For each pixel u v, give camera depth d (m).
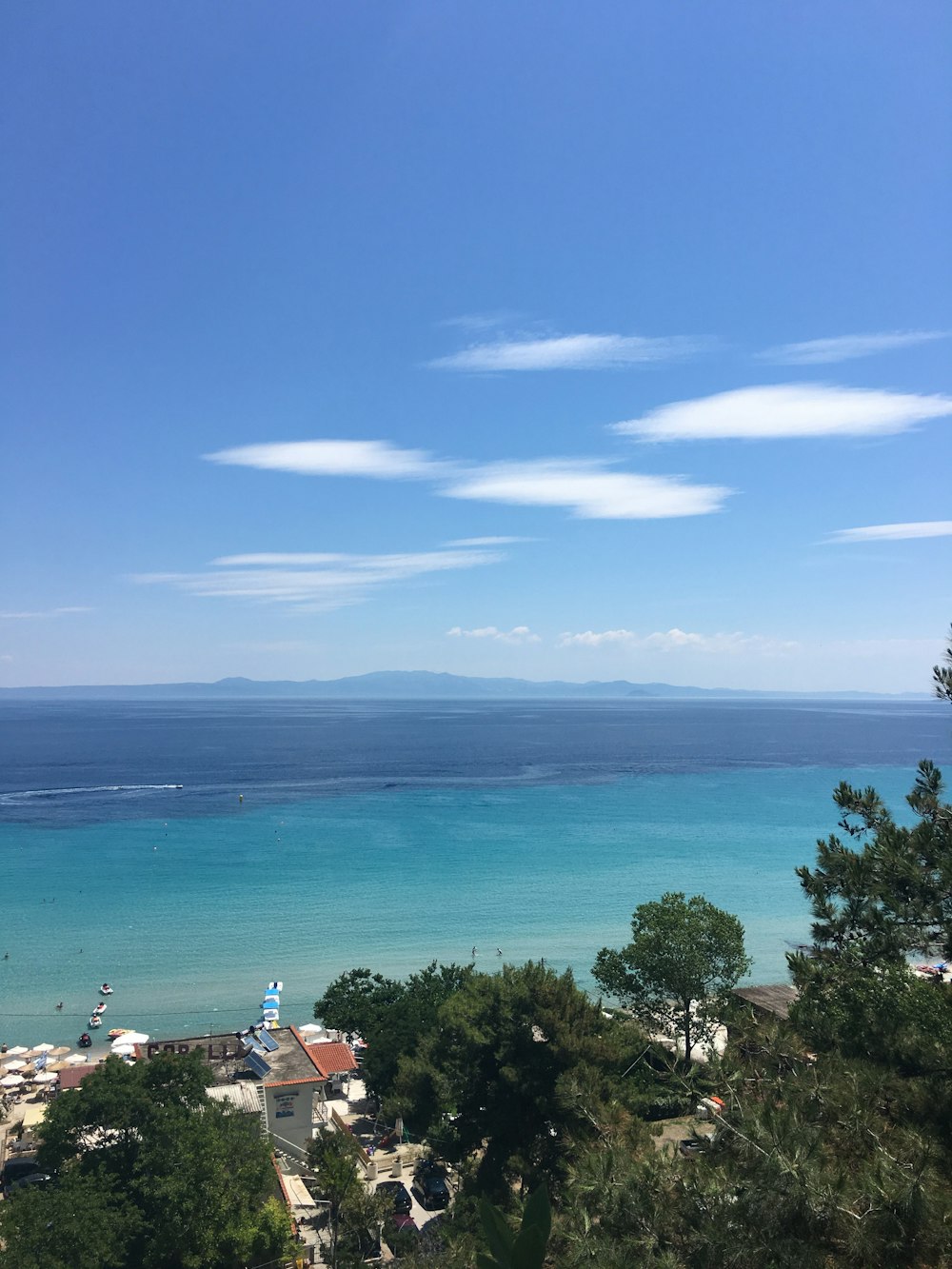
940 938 16.09
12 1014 68.75
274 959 78.88
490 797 170.88
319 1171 39.69
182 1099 37.72
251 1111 44.84
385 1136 50.50
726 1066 13.62
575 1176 14.51
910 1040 14.55
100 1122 35.59
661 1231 12.35
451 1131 33.66
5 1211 31.19
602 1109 18.66
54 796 174.75
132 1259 32.31
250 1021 67.50
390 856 116.75
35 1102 55.06
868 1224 10.56
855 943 17.33
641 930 46.06
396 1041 51.69
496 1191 28.00
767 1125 11.77
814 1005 16.33
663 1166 13.20
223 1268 32.88
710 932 44.78
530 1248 4.97
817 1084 12.91
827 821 141.88
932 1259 10.43
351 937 84.06
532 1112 30.23
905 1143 11.83
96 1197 32.00
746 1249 10.87
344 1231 36.28
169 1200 32.44
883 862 17.08
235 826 139.00
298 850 120.56
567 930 85.06
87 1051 62.59
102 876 106.75
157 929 86.69
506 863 112.38
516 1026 31.47
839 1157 11.99
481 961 77.19
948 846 16.78
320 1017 63.19
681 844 123.06
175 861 114.75
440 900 95.50
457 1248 19.53
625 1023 35.88
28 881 104.50
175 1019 67.94
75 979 75.00
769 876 105.00
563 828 135.75
